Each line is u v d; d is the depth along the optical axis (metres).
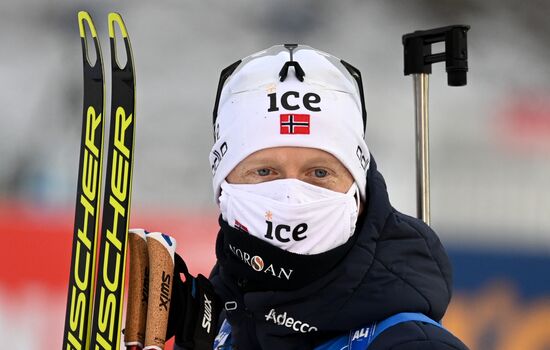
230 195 6.46
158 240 6.73
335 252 6.11
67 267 19.55
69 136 34.88
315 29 43.00
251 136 6.36
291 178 6.25
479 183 33.38
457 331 22.77
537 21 47.34
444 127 37.47
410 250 6.18
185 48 40.19
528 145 36.75
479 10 47.28
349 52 42.03
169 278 6.69
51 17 40.62
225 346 7.05
